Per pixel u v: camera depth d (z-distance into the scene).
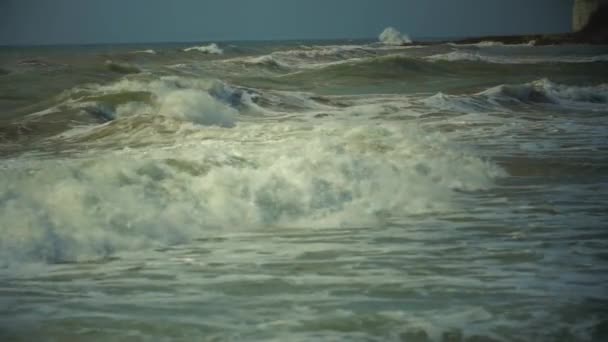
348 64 124.31
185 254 22.80
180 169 29.73
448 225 26.78
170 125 49.66
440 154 38.91
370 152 37.72
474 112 69.12
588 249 23.02
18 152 43.31
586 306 17.42
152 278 20.20
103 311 17.41
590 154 43.25
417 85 107.06
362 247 23.61
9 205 24.08
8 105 73.12
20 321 16.69
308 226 26.78
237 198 28.11
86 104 61.12
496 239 24.50
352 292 18.72
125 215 25.06
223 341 15.47
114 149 43.19
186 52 164.25
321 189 30.14
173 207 26.50
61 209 24.47
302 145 37.72
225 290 19.03
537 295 18.28
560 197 31.92
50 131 53.03
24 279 20.05
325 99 78.38
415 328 16.11
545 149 45.28
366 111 67.75
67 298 18.41
